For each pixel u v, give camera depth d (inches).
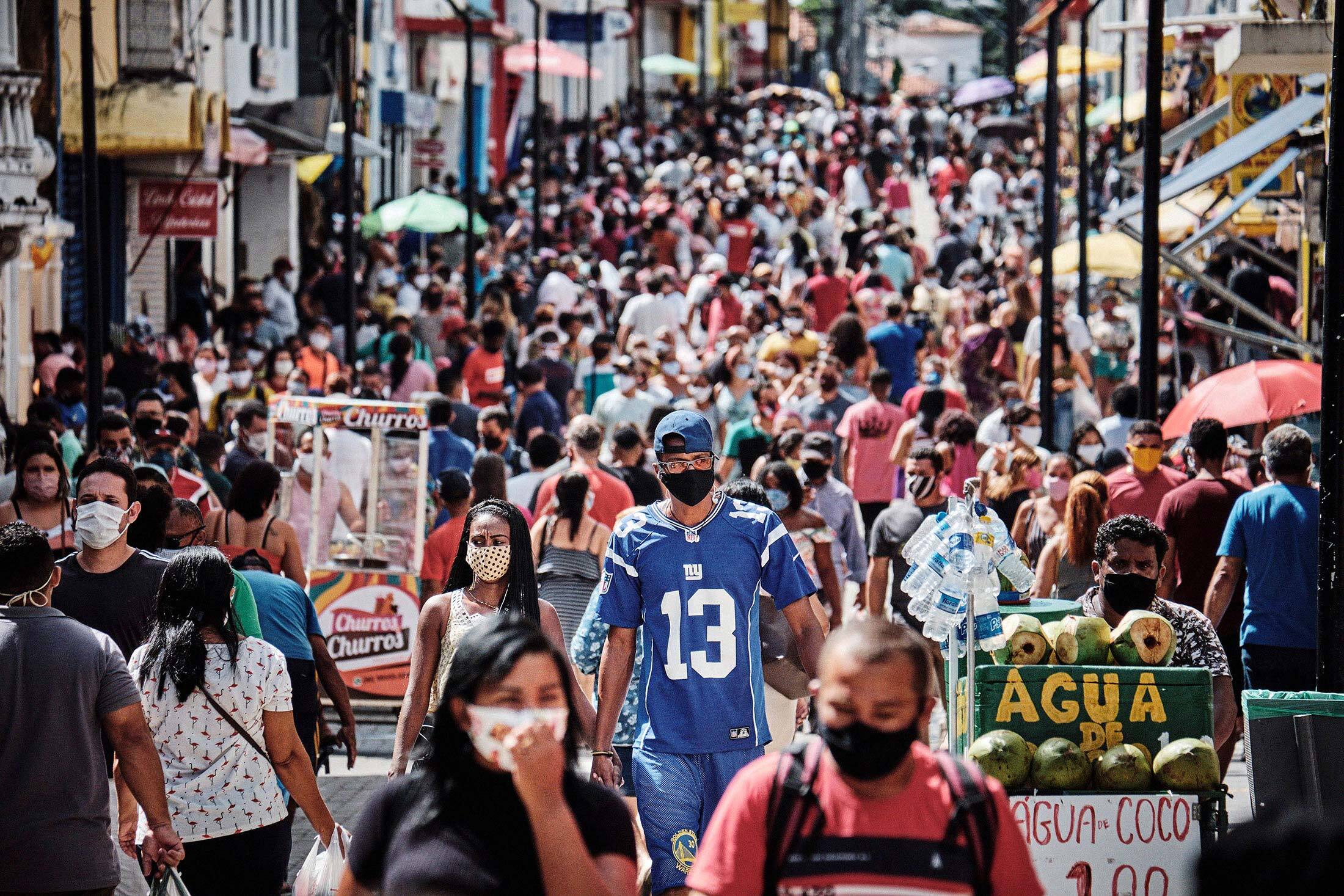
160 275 3026.6
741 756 801.6
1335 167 875.4
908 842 483.8
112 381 2246.6
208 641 787.4
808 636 816.3
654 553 803.4
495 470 1320.1
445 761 483.2
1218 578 1037.8
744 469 1764.3
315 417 1365.7
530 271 3772.1
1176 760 744.3
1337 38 876.6
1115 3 4815.5
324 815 802.2
